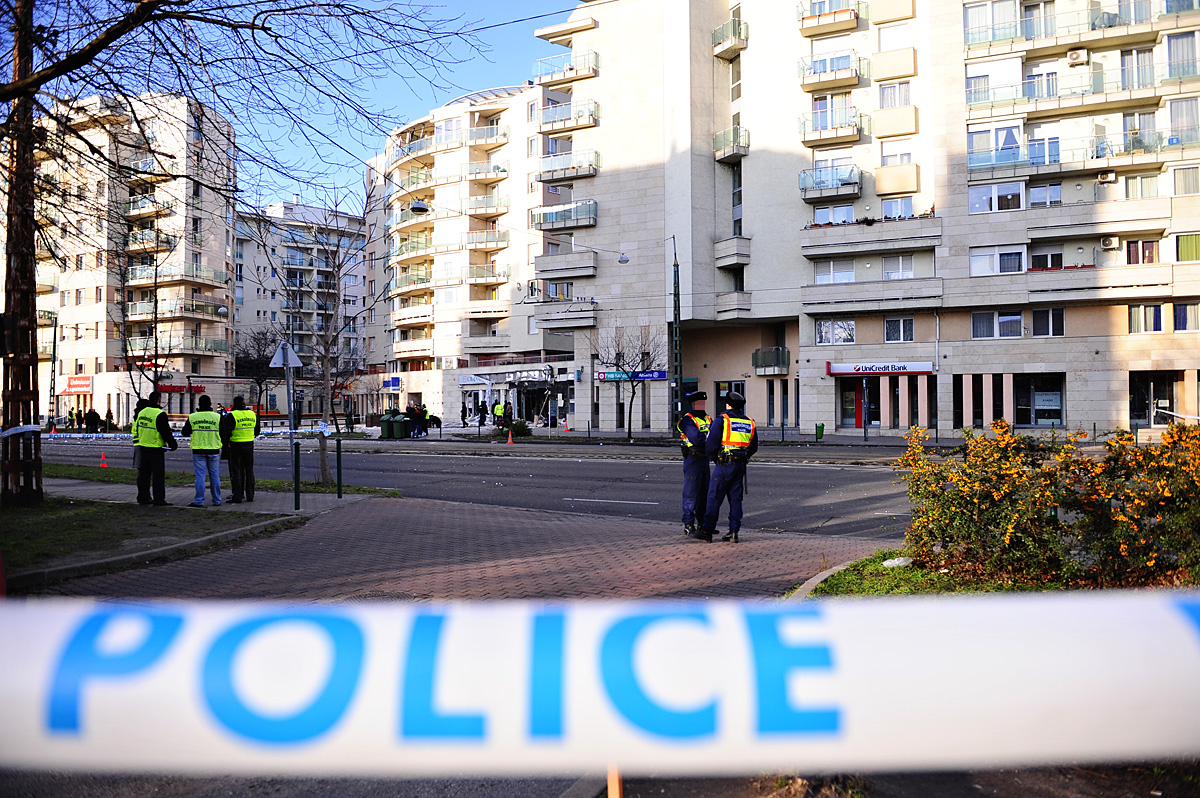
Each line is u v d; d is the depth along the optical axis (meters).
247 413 13.33
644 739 1.25
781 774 3.30
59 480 16.72
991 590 6.06
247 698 1.23
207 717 1.22
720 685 1.25
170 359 60.06
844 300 36.25
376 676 1.25
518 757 1.24
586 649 1.28
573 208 42.69
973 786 3.30
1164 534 5.72
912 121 36.16
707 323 41.28
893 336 36.16
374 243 77.69
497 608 1.36
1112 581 5.91
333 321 28.23
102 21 7.61
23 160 8.63
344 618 1.32
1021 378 34.62
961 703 1.23
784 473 18.59
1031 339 33.69
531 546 9.27
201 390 59.56
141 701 1.21
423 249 67.19
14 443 11.82
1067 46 33.97
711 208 40.28
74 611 1.31
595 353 42.28
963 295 34.22
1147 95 32.91
